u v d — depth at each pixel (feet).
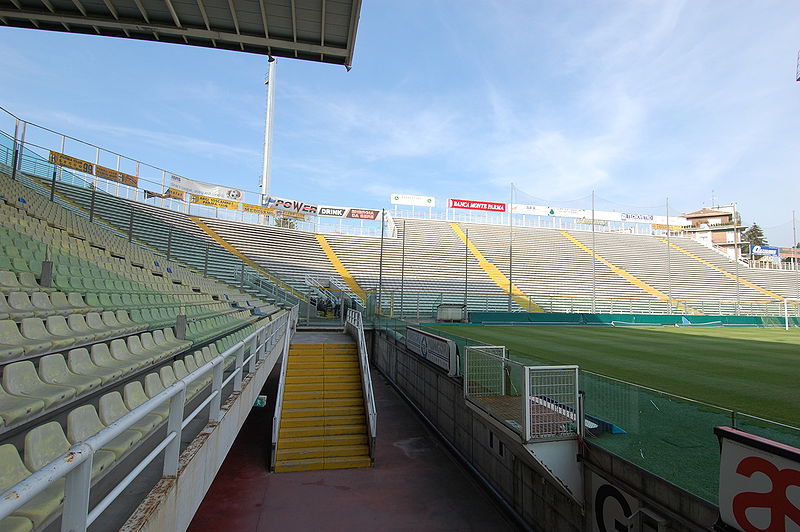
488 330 74.90
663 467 16.28
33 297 23.85
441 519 26.13
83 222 59.41
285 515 26.14
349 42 31.14
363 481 31.27
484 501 28.53
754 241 267.59
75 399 14.75
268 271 100.42
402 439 39.86
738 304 117.08
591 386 20.67
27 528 7.06
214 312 46.73
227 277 83.56
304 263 113.80
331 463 33.60
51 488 8.19
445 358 39.19
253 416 46.37
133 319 31.14
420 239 144.15
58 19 28.78
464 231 156.04
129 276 45.01
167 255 72.08
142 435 11.68
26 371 13.42
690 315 99.71
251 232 119.75
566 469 20.77
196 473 12.00
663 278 142.31
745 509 12.59
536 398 21.06
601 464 19.47
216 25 29.89
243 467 33.32
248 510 26.61
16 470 7.58
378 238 139.03
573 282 129.70
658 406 16.69
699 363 41.50
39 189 68.90
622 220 185.47
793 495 11.35
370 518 26.05
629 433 18.07
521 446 21.31
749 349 52.85
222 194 120.57
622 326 91.20
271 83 153.89
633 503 17.46
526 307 108.99
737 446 12.92
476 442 32.22
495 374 27.14
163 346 25.13
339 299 86.89
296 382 44.62
